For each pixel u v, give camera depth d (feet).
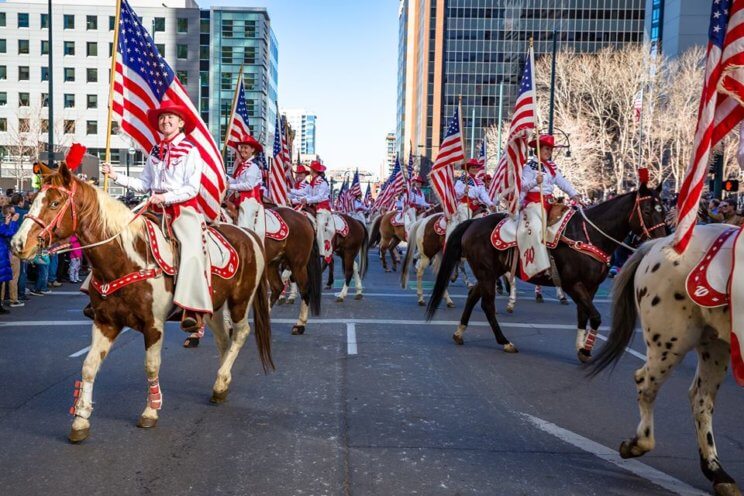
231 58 261.44
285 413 19.52
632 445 15.57
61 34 250.78
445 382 23.59
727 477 14.10
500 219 29.76
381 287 53.62
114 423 18.30
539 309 42.11
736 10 14.11
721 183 61.26
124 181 19.12
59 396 20.97
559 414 20.04
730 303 13.43
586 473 15.29
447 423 18.88
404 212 67.56
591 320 26.84
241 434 17.56
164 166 18.49
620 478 15.03
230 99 262.26
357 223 45.60
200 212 19.19
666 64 159.02
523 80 30.76
